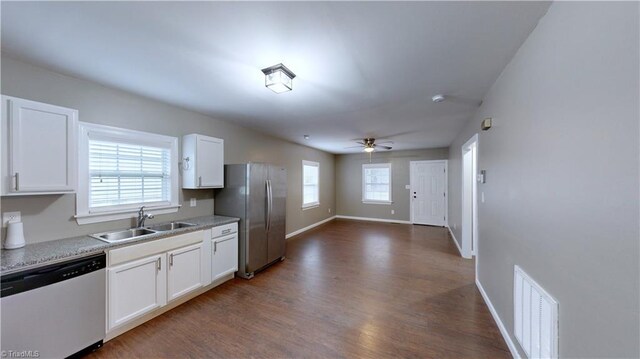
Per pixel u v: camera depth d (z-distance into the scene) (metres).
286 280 3.19
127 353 1.83
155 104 2.81
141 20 1.40
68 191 1.95
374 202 7.55
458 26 1.43
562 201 1.19
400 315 2.35
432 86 2.33
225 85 2.36
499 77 2.10
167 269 2.37
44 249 1.80
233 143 3.92
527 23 1.40
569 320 1.14
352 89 2.42
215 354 1.83
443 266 3.69
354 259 4.02
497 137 2.17
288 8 1.28
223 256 3.03
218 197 3.50
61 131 1.91
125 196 2.58
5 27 1.46
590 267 1.00
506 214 1.94
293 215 5.76
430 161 6.82
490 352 1.85
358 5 1.26
